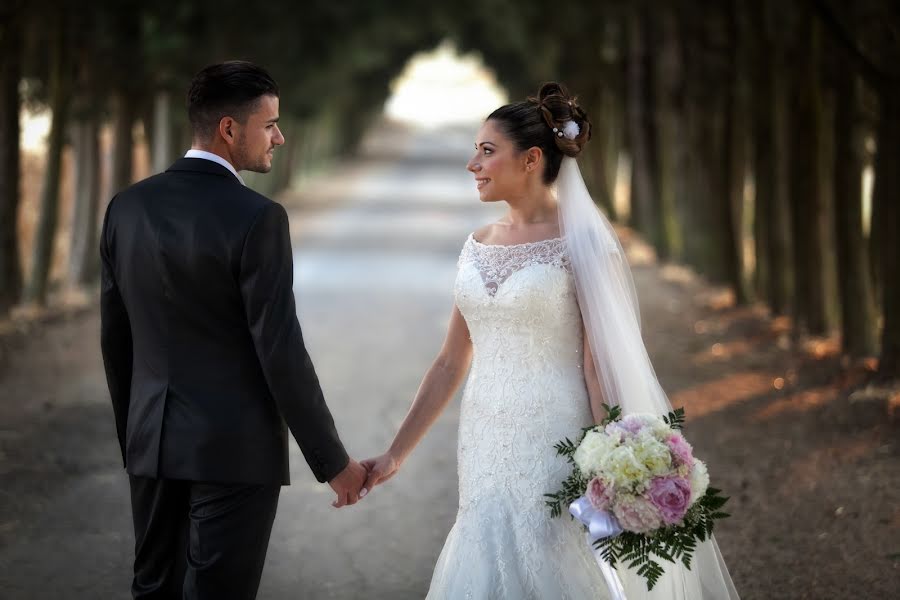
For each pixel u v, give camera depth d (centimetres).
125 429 416
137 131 1997
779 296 1388
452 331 448
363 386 1023
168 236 379
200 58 1967
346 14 3231
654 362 1132
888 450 765
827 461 751
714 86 1555
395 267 1980
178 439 381
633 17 2100
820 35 1066
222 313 381
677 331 1325
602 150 2867
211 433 379
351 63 4144
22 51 1265
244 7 2266
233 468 380
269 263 377
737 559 575
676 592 429
